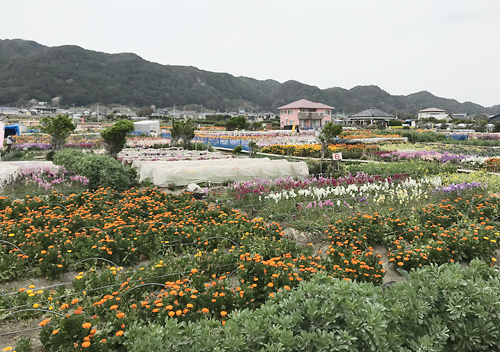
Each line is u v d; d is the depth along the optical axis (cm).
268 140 4328
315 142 4050
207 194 1465
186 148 3500
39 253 755
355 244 884
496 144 3834
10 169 1520
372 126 8444
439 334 435
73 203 1200
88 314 562
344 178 1570
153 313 545
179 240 870
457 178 1622
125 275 677
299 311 435
